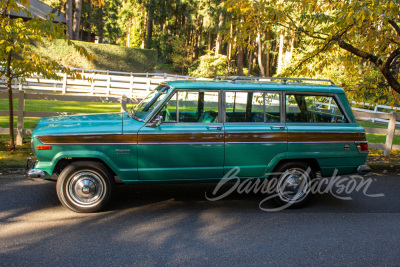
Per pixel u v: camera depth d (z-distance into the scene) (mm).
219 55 44125
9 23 6730
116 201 5742
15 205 5352
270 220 5215
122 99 8930
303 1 8531
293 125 5582
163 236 4535
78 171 5047
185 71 52375
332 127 5688
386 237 4777
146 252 4102
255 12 8781
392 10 7121
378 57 9047
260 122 5512
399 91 9125
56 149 4969
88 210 5129
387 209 5891
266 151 5465
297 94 5629
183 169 5293
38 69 7531
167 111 5273
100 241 4328
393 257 4227
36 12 38219
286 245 4426
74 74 7984
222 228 4859
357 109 21672
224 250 4230
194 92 5324
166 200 5879
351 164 5762
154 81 23844
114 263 3832
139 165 5176
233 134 5340
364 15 6863
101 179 5113
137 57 39969
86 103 17562
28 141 8961
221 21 42562
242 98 5457
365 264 4039
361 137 5750
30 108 14266
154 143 5152
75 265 3762
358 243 4566
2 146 8508
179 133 5207
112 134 5062
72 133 4992
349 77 11461
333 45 9930
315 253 4250
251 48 9312
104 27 59906
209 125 5320
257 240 4535
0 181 6402
